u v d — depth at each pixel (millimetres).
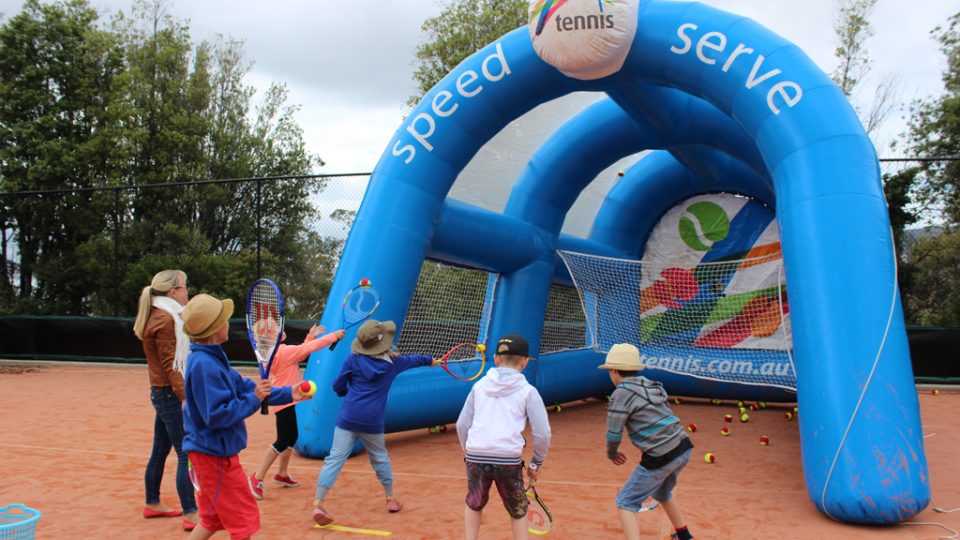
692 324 10664
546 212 9961
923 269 14281
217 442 3680
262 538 4809
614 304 10602
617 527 5078
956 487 6164
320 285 18000
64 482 6164
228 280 19234
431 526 5062
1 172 22969
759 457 7434
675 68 7242
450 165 8227
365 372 5227
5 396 11367
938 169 14672
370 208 7973
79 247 19812
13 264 20188
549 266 10008
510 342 4305
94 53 25562
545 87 8094
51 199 21203
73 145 24094
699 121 8789
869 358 5348
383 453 5332
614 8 7219
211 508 3764
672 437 4297
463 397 8703
